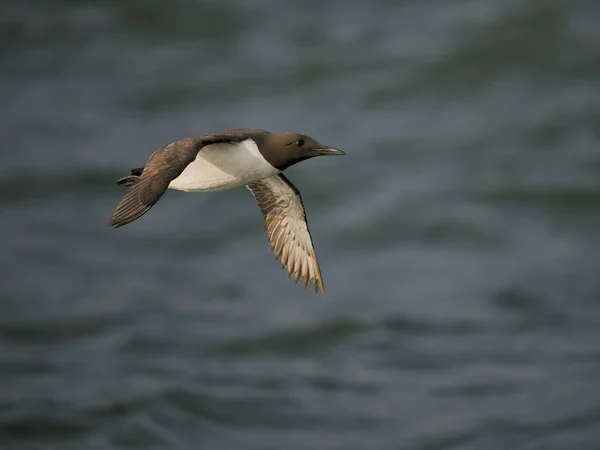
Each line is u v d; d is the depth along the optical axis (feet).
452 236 67.92
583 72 90.27
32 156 80.43
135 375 52.24
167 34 101.35
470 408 49.55
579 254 64.80
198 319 58.39
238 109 87.61
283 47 97.30
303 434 47.83
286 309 59.47
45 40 102.01
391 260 65.57
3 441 46.83
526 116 83.71
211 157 34.04
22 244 67.87
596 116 83.20
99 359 54.03
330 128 83.46
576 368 52.54
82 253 66.85
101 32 102.53
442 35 96.63
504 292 60.34
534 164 76.79
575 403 49.52
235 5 104.83
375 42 96.68
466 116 84.69
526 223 69.21
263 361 54.24
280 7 104.68
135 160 79.10
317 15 103.19
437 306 59.31
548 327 56.65
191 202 73.31
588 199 71.51
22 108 90.12
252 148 33.83
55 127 85.87
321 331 56.95
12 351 55.06
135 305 60.03
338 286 62.39
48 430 47.67
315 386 51.88
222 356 54.70
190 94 90.68
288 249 37.24
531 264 63.82
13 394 50.57
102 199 74.18
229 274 63.93
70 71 96.37
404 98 88.33
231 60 95.71
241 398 50.60
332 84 90.79
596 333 55.83
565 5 99.40
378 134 82.23
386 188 74.13
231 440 47.55
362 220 70.08
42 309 59.62
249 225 70.23
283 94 90.07
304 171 76.79
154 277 63.72
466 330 56.70
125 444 46.78
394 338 56.08
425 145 80.18
